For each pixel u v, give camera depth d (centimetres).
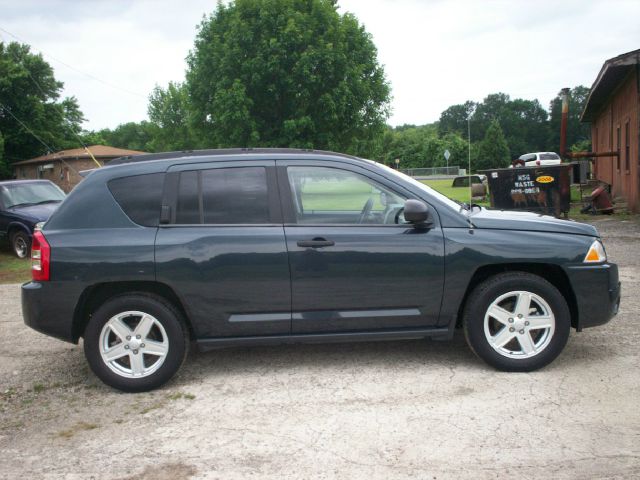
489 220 452
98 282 430
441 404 390
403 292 441
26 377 487
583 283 441
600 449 321
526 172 1346
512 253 438
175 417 389
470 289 457
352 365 475
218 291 434
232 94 2908
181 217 441
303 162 455
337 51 2989
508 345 452
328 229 441
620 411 369
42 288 432
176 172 450
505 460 313
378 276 438
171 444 349
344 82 3006
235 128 3009
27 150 4962
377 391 417
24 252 1273
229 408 400
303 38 2961
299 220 446
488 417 367
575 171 1923
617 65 1522
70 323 433
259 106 3077
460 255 438
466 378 435
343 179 454
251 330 441
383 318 443
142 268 429
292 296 438
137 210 443
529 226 449
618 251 994
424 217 425
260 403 405
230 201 446
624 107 1814
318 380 444
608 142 2214
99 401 425
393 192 453
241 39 2966
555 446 327
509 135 10894
